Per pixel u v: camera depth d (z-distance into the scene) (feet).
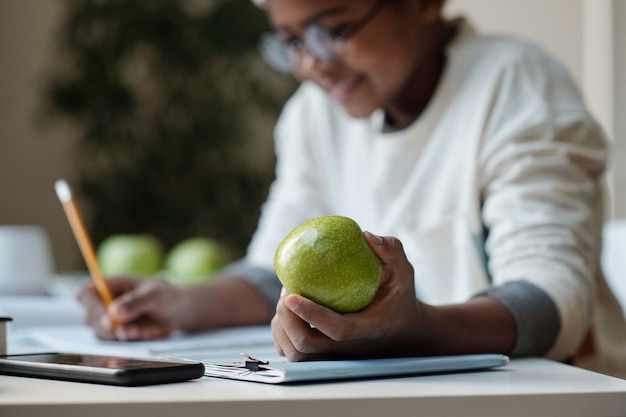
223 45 17.60
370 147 5.62
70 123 17.98
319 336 2.71
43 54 18.54
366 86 4.96
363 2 4.69
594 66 8.91
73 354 2.95
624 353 4.88
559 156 4.36
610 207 8.71
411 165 5.27
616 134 8.77
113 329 4.45
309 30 4.70
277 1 4.74
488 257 4.77
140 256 8.25
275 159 18.93
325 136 5.94
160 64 17.71
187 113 17.89
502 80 4.82
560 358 3.63
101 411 2.04
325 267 2.62
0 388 2.31
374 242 2.73
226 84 18.10
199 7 18.30
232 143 17.98
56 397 2.13
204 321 4.98
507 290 3.52
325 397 2.15
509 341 3.31
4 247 7.39
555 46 8.95
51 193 18.57
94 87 17.37
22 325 5.26
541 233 3.93
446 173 4.99
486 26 9.12
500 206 4.20
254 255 5.90
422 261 4.94
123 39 17.25
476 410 2.23
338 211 5.98
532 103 4.64
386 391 2.27
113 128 17.56
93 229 17.48
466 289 4.79
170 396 2.15
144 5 17.37
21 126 18.54
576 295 3.64
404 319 2.83
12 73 18.52
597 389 2.36
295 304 2.60
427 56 5.12
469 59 5.07
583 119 4.60
